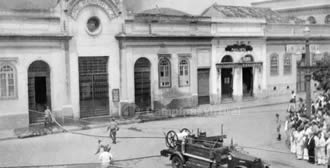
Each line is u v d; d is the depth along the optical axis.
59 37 28.94
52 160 20.05
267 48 42.53
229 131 26.69
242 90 40.72
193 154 17.81
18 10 27.44
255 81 41.56
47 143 23.91
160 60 34.47
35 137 25.56
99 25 31.03
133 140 24.55
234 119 31.30
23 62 27.86
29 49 28.06
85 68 30.86
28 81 28.75
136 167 18.88
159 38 33.88
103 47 31.33
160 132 26.77
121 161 19.89
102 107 31.83
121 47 32.00
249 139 24.36
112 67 31.88
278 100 40.69
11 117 27.47
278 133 24.41
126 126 29.03
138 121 30.44
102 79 31.73
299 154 20.12
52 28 28.86
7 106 27.36
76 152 21.67
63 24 29.30
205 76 38.16
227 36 38.44
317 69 32.12
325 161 19.09
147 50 33.47
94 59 31.27
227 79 40.19
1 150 22.25
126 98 32.31
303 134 20.03
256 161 15.91
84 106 30.97
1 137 25.27
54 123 28.61
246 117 32.09
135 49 32.72
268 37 41.78
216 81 38.34
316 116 24.36
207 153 17.17
